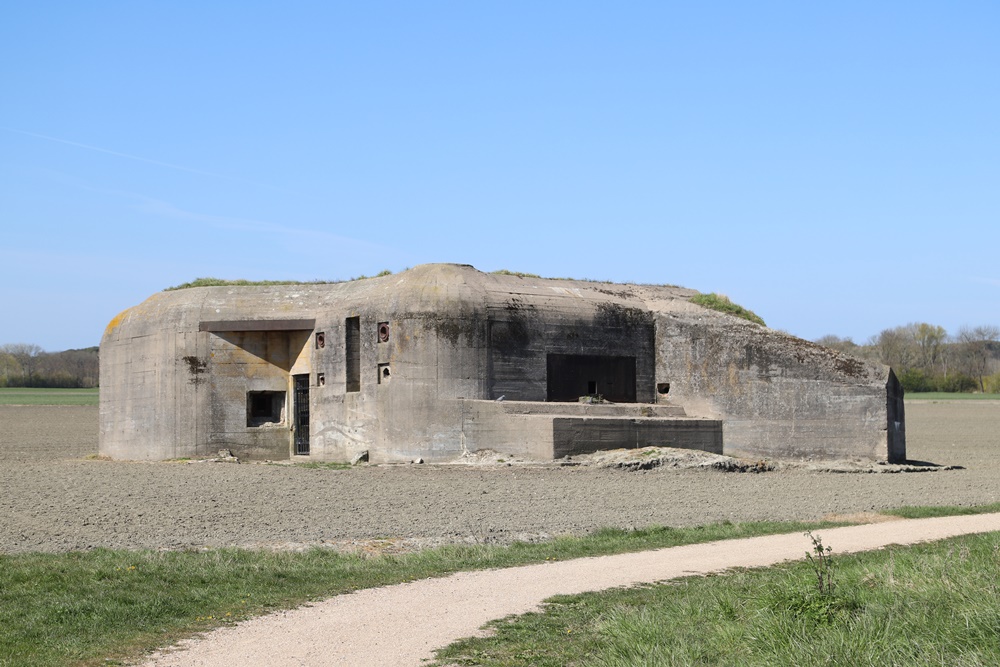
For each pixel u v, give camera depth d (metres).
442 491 28.67
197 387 39.53
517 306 38.16
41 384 142.62
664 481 31.67
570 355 38.97
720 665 11.84
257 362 40.22
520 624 13.75
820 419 38.88
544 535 21.56
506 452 35.50
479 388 36.69
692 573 17.05
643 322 40.91
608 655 12.25
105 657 12.37
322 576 16.94
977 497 29.45
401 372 36.38
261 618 14.16
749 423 39.00
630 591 15.70
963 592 13.62
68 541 20.27
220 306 40.28
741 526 22.52
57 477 31.08
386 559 18.59
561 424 34.62
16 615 14.29
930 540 20.09
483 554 18.98
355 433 37.59
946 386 127.44
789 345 39.09
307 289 41.03
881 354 142.50
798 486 31.56
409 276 37.97
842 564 16.89
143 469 33.97
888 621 12.66
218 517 23.64
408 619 14.04
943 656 11.58
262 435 39.91
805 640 12.23
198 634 13.38
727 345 39.53
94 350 173.50
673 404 40.25
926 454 51.00
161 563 17.78
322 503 26.09
